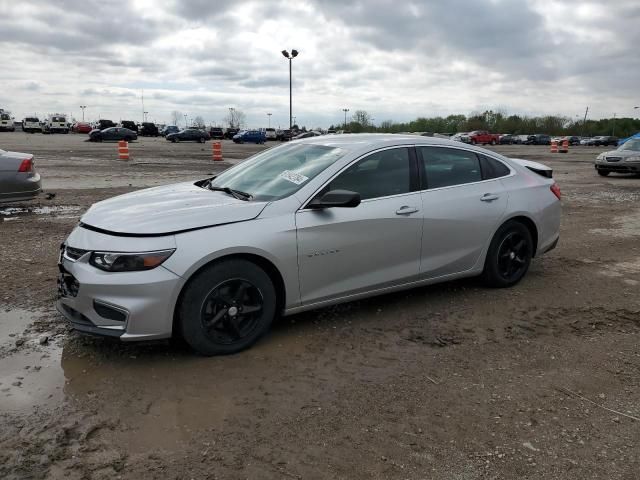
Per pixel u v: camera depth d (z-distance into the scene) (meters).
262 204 3.90
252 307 3.80
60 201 10.59
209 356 3.72
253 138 58.78
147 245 3.43
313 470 2.59
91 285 3.41
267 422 2.98
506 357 3.88
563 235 8.41
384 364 3.72
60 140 48.66
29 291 4.97
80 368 3.53
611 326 4.52
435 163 4.84
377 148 4.49
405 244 4.49
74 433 2.82
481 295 5.19
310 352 3.86
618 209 11.33
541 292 5.35
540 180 5.66
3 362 3.58
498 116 127.44
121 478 2.49
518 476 2.59
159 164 21.92
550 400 3.30
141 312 3.39
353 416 3.06
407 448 2.78
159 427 2.90
